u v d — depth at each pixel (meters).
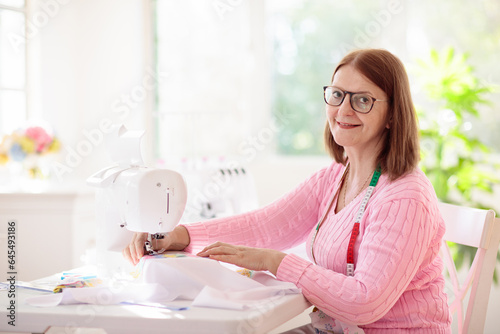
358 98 1.49
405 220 1.35
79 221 2.62
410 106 1.49
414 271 1.34
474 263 1.88
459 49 3.48
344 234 1.49
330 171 1.79
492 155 3.37
